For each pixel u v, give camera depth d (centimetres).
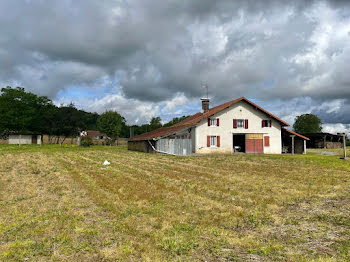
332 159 2070
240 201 758
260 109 2984
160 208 689
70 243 479
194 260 413
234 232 529
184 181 1075
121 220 598
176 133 2897
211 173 1304
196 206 708
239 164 1700
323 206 712
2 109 5084
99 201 759
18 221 601
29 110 5378
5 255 431
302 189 921
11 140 5503
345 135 2112
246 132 2966
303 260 405
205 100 3544
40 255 436
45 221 600
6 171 1434
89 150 3519
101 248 458
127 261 411
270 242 480
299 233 525
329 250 445
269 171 1368
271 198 791
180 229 543
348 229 540
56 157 2314
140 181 1080
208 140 2839
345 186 971
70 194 865
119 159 2111
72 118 5166
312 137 4856
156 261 405
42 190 935
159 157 2312
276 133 3052
